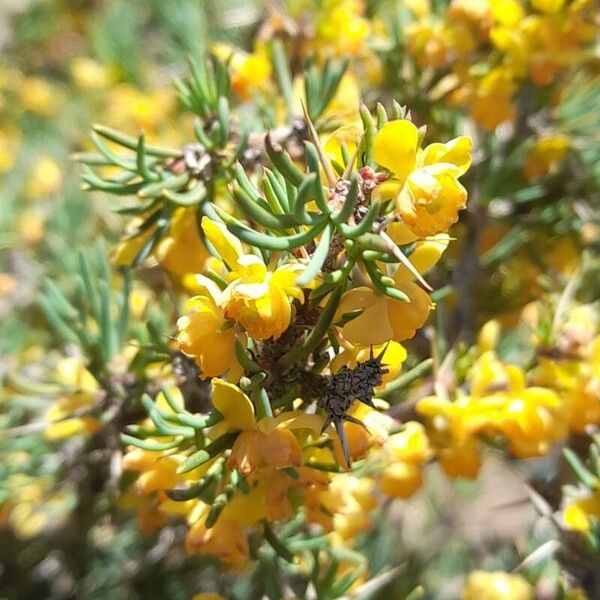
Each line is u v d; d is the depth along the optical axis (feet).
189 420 0.30
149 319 0.42
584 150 0.59
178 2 0.81
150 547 0.67
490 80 0.50
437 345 0.48
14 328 0.69
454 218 0.28
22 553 0.67
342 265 0.29
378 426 0.33
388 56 0.55
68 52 1.02
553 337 0.46
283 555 0.34
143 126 0.74
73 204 0.70
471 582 0.51
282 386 0.30
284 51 0.53
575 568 0.45
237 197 0.28
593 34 0.50
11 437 0.54
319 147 0.30
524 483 0.49
